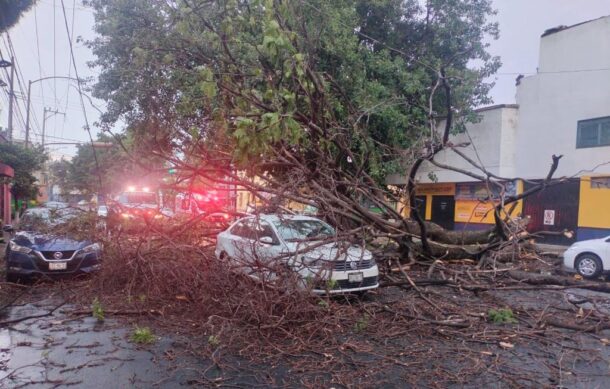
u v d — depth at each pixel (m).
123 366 4.61
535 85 17.72
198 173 8.62
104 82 12.94
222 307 6.15
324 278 6.74
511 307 7.20
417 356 5.11
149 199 13.59
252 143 5.36
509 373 4.67
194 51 7.77
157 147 8.85
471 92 15.96
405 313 6.60
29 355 4.89
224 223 10.74
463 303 7.53
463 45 16.17
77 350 5.06
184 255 7.28
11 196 24.78
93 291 7.55
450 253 10.00
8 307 6.84
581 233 16.55
